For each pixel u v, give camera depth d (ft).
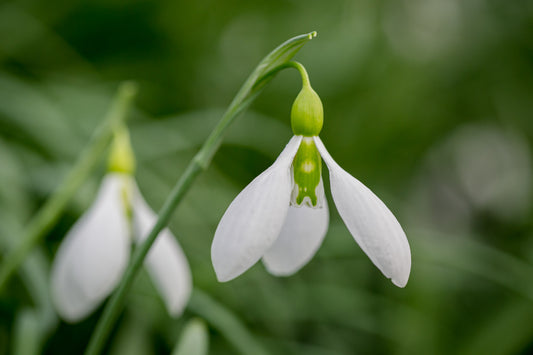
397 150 2.33
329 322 1.42
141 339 1.10
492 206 2.53
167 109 1.79
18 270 1.06
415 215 2.17
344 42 2.07
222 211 1.36
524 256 2.04
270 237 0.71
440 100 2.43
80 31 1.67
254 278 1.30
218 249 0.70
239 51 2.15
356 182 0.72
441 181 2.62
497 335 1.47
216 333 1.25
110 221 0.89
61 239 1.23
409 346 1.47
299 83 2.03
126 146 0.92
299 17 2.17
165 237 0.91
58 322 1.13
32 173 1.23
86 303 0.87
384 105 2.20
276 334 1.32
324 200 0.79
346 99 2.14
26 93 1.32
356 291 1.50
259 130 1.64
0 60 1.52
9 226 1.08
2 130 1.36
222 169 1.67
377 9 2.25
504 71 2.42
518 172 2.57
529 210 2.42
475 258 1.45
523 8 2.39
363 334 1.49
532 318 1.44
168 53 1.81
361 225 0.71
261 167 1.73
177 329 1.15
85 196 1.16
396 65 2.27
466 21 2.41
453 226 2.49
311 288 1.42
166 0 1.77
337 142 2.11
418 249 1.45
